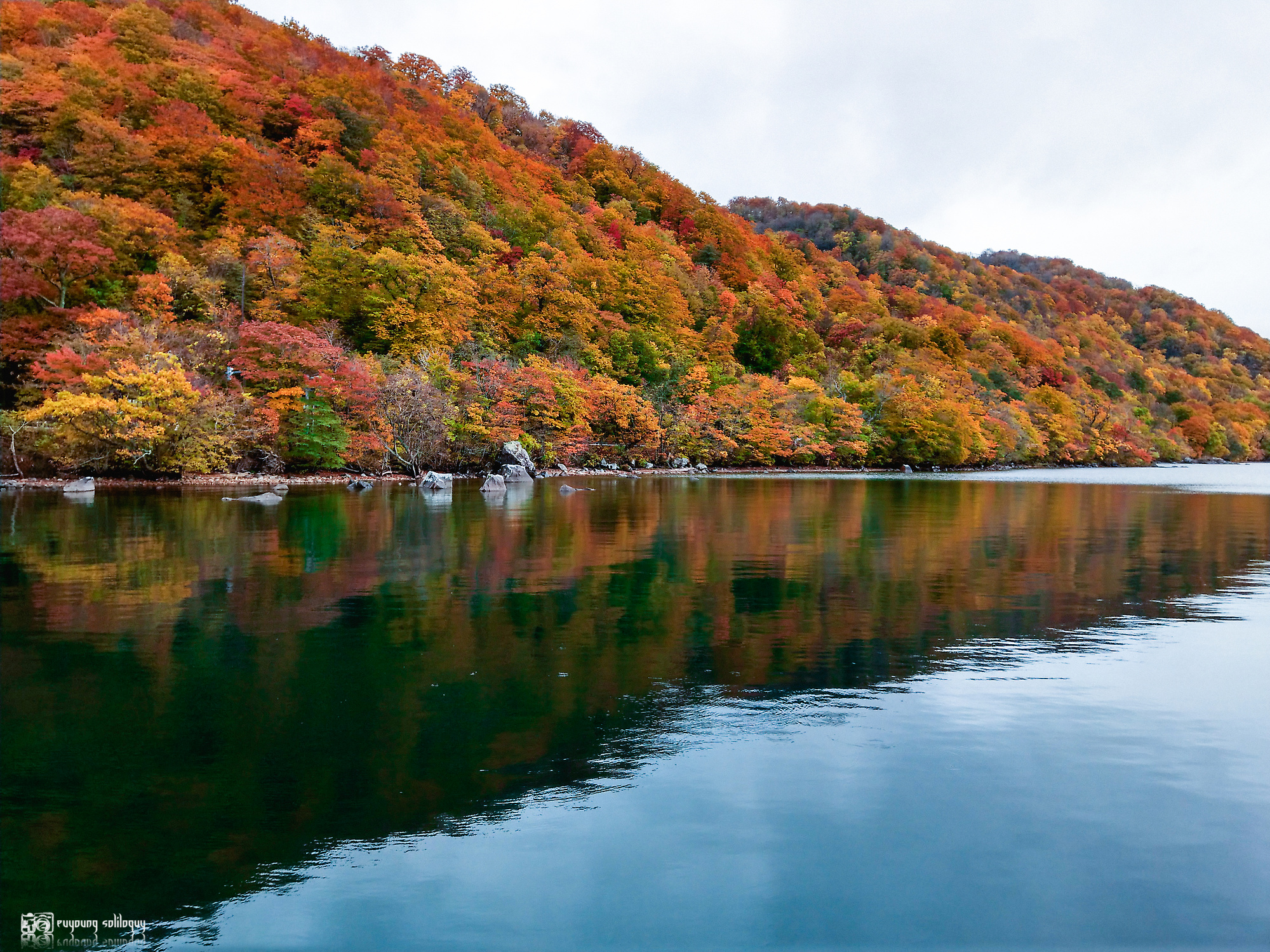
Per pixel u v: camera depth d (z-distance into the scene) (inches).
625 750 322.7
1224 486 2476.6
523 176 5004.9
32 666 432.8
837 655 464.4
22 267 1978.3
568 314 3641.7
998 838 253.4
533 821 264.4
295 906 219.9
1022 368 5762.8
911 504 1631.4
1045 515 1398.9
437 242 3216.0
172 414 1813.5
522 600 612.7
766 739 333.7
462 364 2711.6
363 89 4313.5
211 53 3892.7
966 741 332.8
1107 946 203.9
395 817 267.6
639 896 223.5
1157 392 6929.1
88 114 2792.8
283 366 2169.0
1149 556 874.8
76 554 818.2
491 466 2596.0
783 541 987.3
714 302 5098.4
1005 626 541.3
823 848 247.8
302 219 3009.4
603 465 3024.1
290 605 589.0
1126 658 461.1
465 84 6269.7
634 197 6343.5
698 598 628.1
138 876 234.4
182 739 332.2
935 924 211.8
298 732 339.3
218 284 2345.0
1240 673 430.3
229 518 1165.7
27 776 296.7
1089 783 293.3
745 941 204.8
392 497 1627.7
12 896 224.1
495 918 214.4
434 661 447.5
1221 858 243.3
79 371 1766.7
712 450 3417.8
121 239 2343.8
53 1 3668.8
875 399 3978.8
